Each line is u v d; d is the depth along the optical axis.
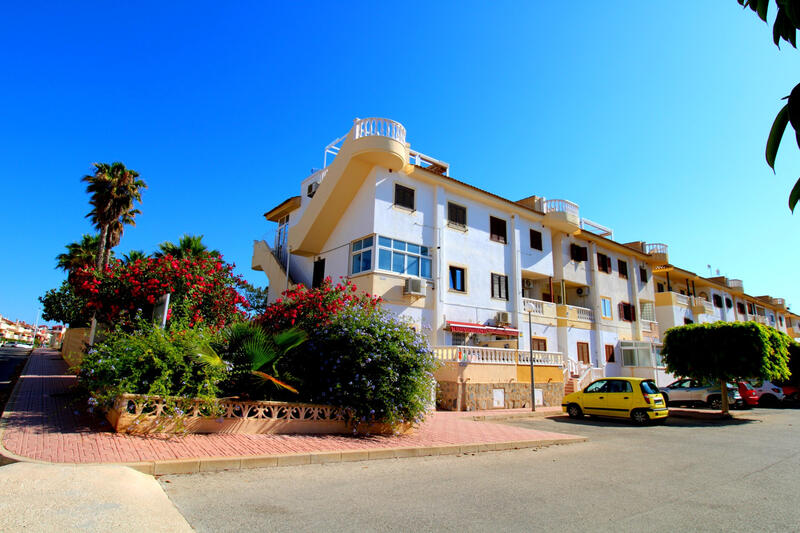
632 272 33.25
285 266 26.16
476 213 23.30
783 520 5.38
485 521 4.98
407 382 10.52
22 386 13.90
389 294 18.81
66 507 4.15
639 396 15.65
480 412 16.92
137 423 7.70
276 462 7.06
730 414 18.06
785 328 62.91
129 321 12.30
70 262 35.00
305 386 10.23
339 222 21.45
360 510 5.14
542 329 25.17
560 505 5.73
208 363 8.47
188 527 4.23
